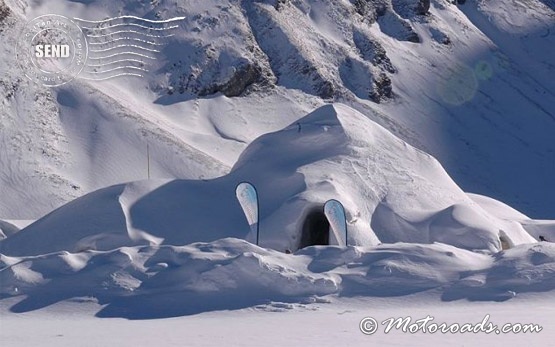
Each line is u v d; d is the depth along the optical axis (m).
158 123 156.38
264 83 186.12
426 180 60.53
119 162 137.88
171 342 24.53
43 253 52.84
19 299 33.38
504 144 192.12
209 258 34.50
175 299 32.88
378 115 187.25
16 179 128.50
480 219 54.19
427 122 191.75
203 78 180.75
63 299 33.16
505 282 33.41
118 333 26.92
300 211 52.91
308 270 34.28
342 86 192.62
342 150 60.91
